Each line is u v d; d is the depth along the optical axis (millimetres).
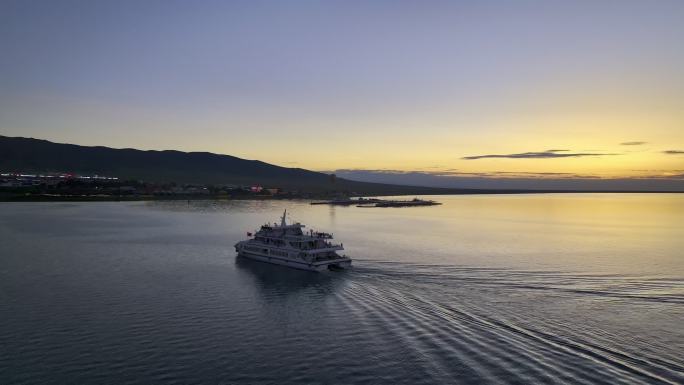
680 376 37562
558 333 47625
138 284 75312
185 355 45438
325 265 83875
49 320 56094
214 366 42875
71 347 47531
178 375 41062
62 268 88500
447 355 42406
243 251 101125
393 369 40719
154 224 179125
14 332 51875
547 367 39312
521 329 48719
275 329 52469
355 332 50094
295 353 45406
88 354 45719
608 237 140375
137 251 109938
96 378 40562
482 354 42312
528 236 143500
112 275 82312
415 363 41375
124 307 61844
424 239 134875
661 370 38750
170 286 73938
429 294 63500
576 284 70250
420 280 72938
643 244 122688
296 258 87312
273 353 45562
